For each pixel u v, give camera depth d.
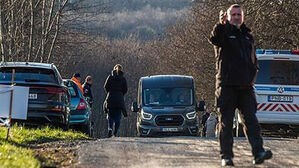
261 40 83.12
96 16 101.56
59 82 46.97
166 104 57.38
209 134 82.06
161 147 32.41
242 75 25.42
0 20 89.50
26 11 98.81
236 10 25.92
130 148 31.81
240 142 36.47
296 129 52.41
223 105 25.53
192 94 58.28
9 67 46.88
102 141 35.84
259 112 49.69
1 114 34.84
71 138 42.44
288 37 83.81
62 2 98.81
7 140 34.75
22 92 34.84
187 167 25.64
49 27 98.94
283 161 28.02
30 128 45.75
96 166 25.89
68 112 48.34
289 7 80.25
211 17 110.31
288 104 49.59
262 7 79.81
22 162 24.75
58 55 120.44
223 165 25.70
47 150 30.67
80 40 109.56
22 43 96.50
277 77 49.84
